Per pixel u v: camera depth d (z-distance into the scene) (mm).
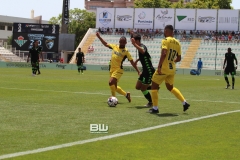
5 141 10625
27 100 19906
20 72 53688
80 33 134750
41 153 9477
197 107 18922
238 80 51906
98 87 29859
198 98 23578
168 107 18609
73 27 133625
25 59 93875
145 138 11453
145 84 18453
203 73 73250
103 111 16672
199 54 89125
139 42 18719
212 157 9555
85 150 9883
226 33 91125
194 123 14227
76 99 20984
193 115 16172
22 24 92625
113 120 14383
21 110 16328
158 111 16641
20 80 35938
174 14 93938
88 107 17828
